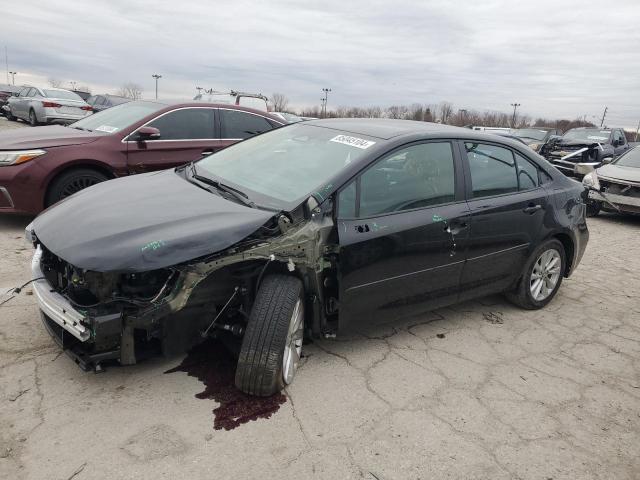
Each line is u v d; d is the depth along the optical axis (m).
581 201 4.88
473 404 3.10
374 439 2.69
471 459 2.62
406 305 3.62
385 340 3.84
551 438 2.86
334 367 3.37
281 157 3.74
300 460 2.48
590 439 2.88
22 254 5.04
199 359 3.29
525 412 3.08
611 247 7.54
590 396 3.33
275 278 2.95
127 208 3.02
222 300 2.94
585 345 4.07
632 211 9.36
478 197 3.95
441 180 3.74
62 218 3.03
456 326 4.22
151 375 3.08
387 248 3.31
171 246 2.59
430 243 3.55
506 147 4.31
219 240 2.68
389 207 3.39
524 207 4.24
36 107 19.08
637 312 4.86
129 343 2.64
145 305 2.60
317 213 3.05
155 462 2.38
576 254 4.91
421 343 3.85
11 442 2.44
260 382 2.82
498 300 4.90
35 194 5.68
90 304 2.71
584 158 14.09
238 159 3.96
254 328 2.82
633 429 3.01
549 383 3.44
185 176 3.84
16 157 5.59
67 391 2.86
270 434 2.65
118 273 2.61
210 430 2.63
